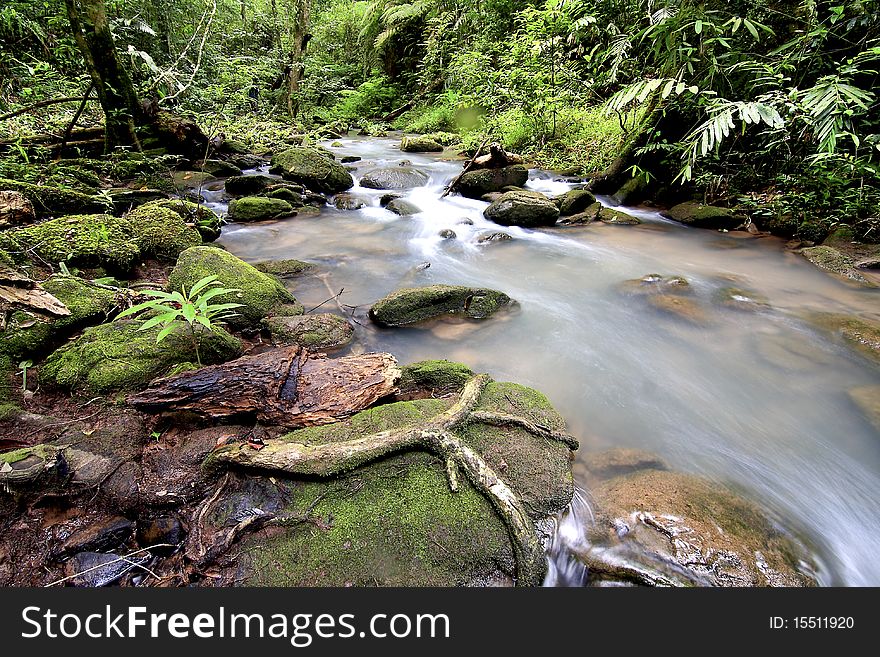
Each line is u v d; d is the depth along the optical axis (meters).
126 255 3.63
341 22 19.06
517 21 10.74
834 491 2.14
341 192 7.47
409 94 16.75
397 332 3.34
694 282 4.32
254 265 4.21
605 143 8.26
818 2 5.16
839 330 3.40
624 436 2.44
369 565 1.59
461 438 2.04
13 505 1.64
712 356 3.21
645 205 6.88
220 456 1.83
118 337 2.48
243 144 9.02
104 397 2.18
